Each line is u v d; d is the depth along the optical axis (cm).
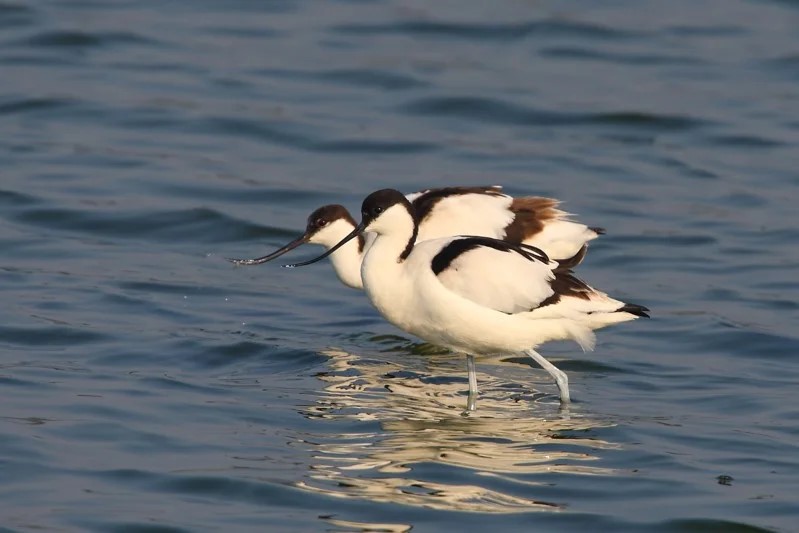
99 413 1087
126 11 2716
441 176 1961
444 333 1159
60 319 1352
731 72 2438
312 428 1076
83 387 1155
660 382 1234
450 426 1091
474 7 2783
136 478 960
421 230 1437
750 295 1523
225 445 1030
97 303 1419
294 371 1242
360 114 2220
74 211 1755
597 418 1120
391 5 2798
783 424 1110
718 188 1936
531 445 1049
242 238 1725
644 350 1336
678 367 1280
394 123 2189
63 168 1925
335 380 1215
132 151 2020
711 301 1502
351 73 2402
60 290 1457
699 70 2448
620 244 1714
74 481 950
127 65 2406
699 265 1642
